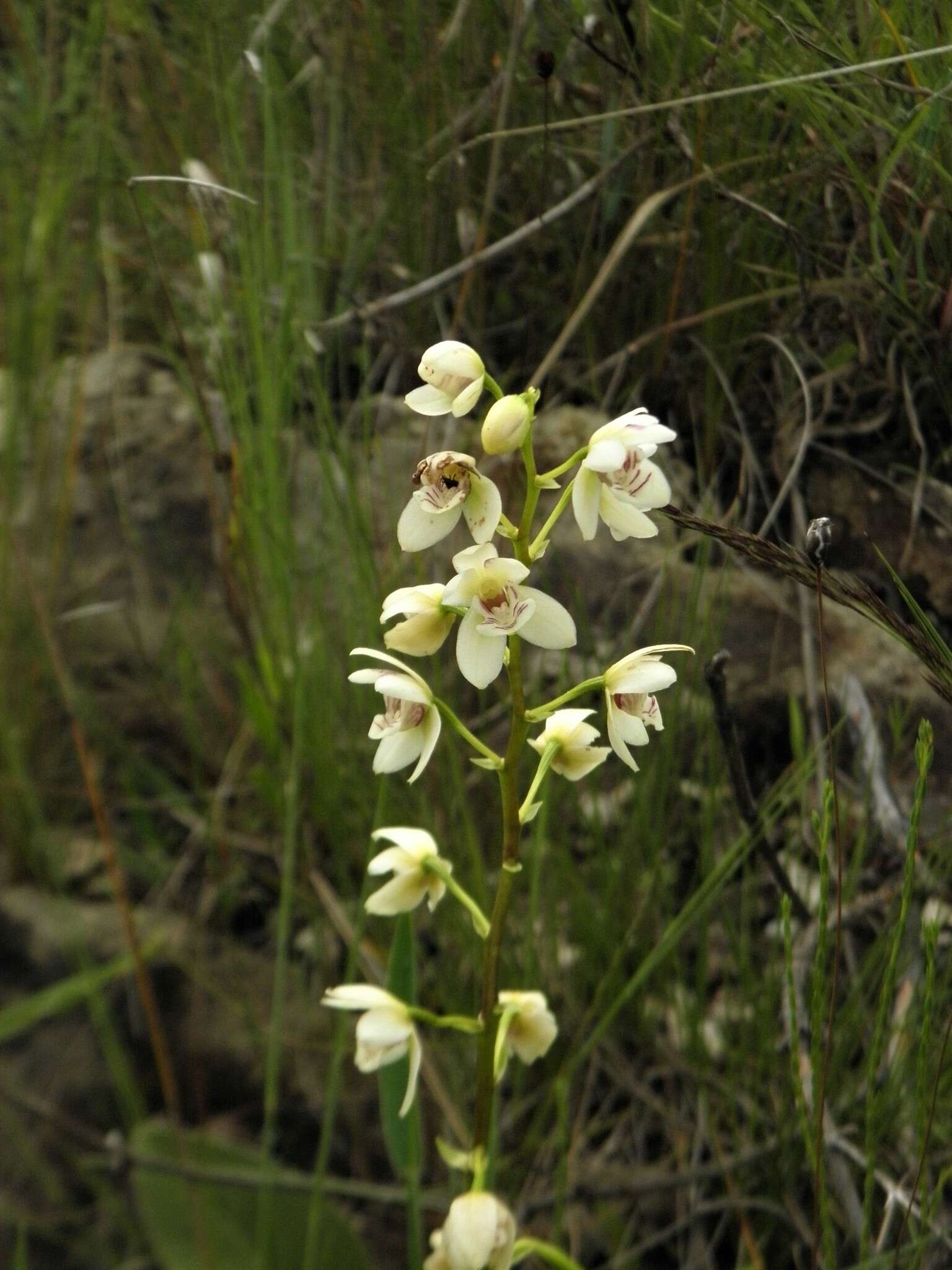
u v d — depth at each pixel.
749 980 0.58
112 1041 0.63
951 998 0.55
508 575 0.42
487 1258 0.44
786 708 0.63
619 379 0.67
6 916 0.69
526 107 0.66
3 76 0.90
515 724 0.44
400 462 0.70
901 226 0.61
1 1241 0.62
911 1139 0.56
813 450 0.65
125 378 0.81
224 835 0.70
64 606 0.76
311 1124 0.64
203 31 0.75
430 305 0.71
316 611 0.64
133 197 0.62
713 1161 0.60
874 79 0.56
